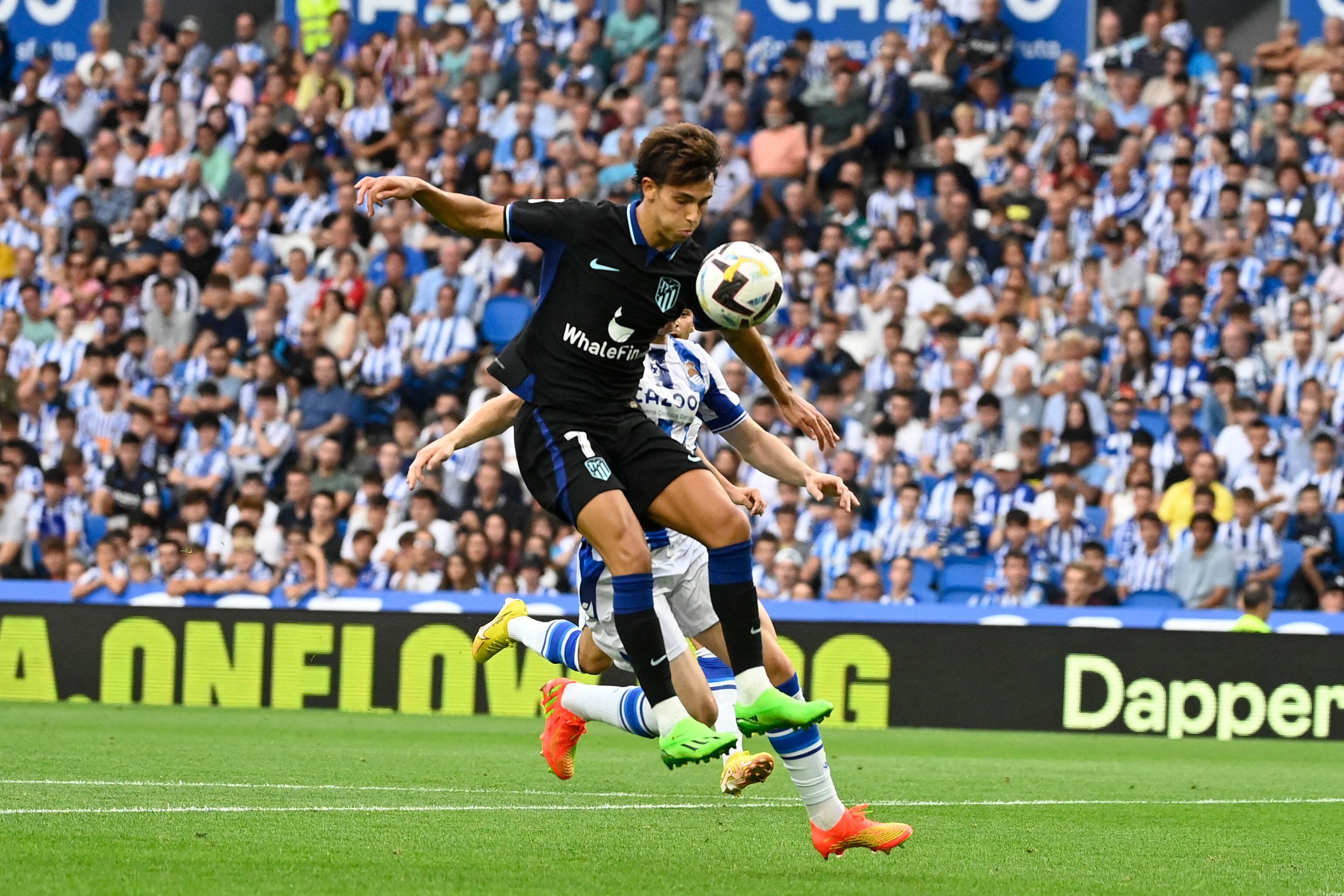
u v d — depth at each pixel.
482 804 21.27
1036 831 20.03
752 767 14.76
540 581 44.62
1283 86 55.41
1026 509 45.94
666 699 15.45
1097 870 16.31
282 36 61.91
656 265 15.61
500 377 16.19
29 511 49.94
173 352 54.28
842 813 15.90
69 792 21.20
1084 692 39.59
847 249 53.44
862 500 46.84
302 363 52.34
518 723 38.81
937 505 46.59
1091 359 49.22
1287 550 45.25
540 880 14.14
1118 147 54.84
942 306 51.62
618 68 59.88
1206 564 43.75
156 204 58.34
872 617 40.91
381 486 47.62
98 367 53.56
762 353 16.56
